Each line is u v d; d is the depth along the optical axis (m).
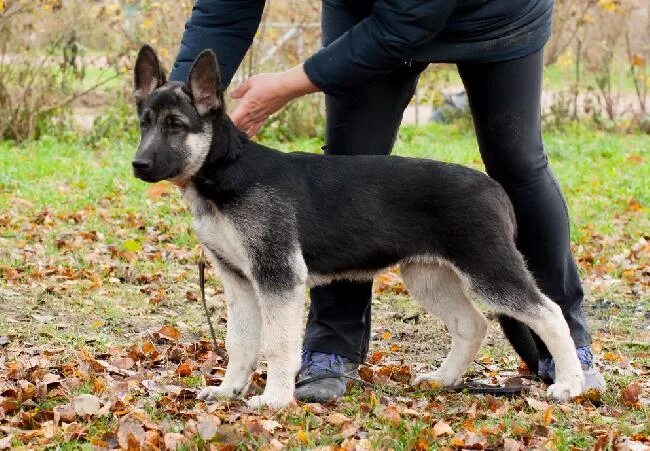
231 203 4.41
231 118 4.73
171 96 4.39
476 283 4.58
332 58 4.54
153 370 5.31
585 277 8.11
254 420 4.21
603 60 18.47
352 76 4.55
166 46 14.98
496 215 4.59
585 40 18.47
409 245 4.62
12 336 5.86
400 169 4.64
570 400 4.70
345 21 4.87
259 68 15.48
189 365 5.29
